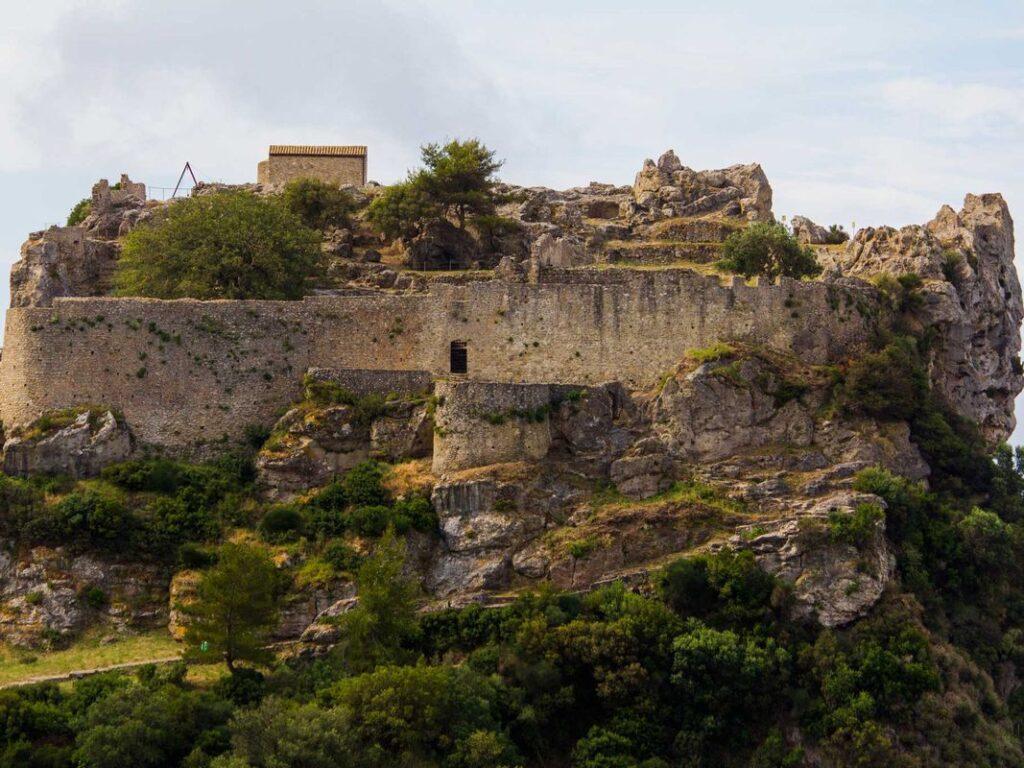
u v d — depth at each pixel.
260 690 107.00
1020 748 117.50
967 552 126.44
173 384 130.12
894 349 134.62
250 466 127.50
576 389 128.38
